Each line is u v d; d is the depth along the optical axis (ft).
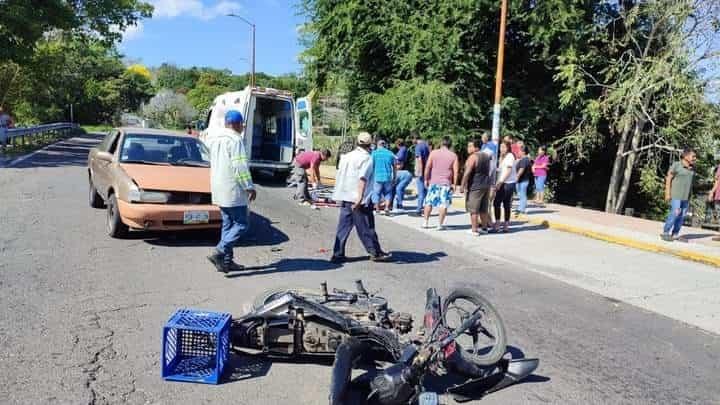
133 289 20.59
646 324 21.30
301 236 32.37
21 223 29.86
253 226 34.40
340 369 12.69
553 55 71.26
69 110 225.97
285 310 15.20
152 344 15.92
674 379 16.22
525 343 18.31
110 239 27.86
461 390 14.37
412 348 13.43
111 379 13.75
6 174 49.70
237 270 23.97
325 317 14.92
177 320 14.49
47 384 13.23
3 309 17.62
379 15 75.72
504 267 29.22
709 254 32.48
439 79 71.51
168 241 28.19
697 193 65.36
